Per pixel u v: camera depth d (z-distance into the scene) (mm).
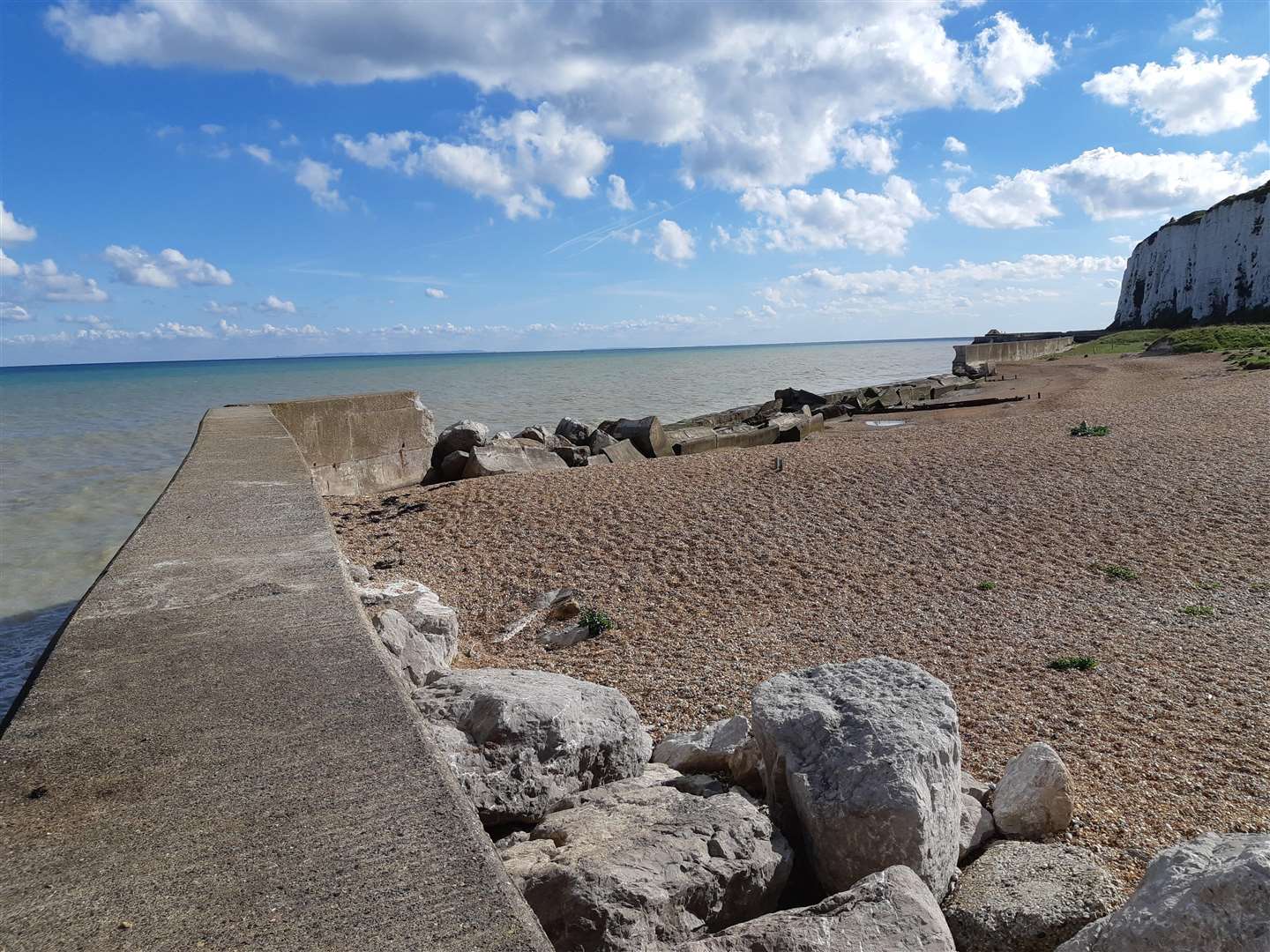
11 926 1616
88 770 2180
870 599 7504
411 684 4383
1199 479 11016
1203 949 2133
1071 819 3941
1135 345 53562
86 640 3055
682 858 2793
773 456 13625
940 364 75438
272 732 2385
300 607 3422
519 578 8234
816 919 2420
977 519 9711
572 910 2480
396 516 10367
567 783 3521
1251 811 4070
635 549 8898
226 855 1848
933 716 3428
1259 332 40375
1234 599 7203
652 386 47281
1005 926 2943
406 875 1793
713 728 4434
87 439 24750
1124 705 5340
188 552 4301
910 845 2951
